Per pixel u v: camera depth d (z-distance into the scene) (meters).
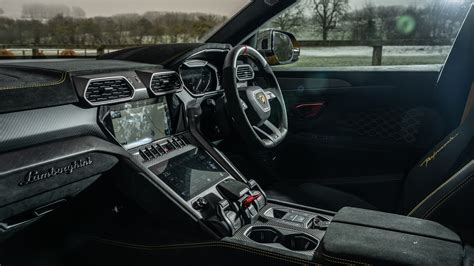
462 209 1.44
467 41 1.86
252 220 1.72
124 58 2.06
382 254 1.27
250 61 2.36
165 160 1.79
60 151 1.34
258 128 2.00
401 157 2.40
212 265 1.57
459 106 1.99
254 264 1.49
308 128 2.59
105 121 1.56
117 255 1.74
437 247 1.31
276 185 2.36
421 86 2.34
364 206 2.12
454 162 1.60
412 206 1.81
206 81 2.21
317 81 2.59
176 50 2.02
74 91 1.43
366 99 2.45
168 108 1.92
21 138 1.26
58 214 1.62
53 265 1.76
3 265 1.67
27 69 1.53
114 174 1.63
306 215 1.77
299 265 1.40
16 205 1.27
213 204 1.71
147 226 1.73
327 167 2.58
